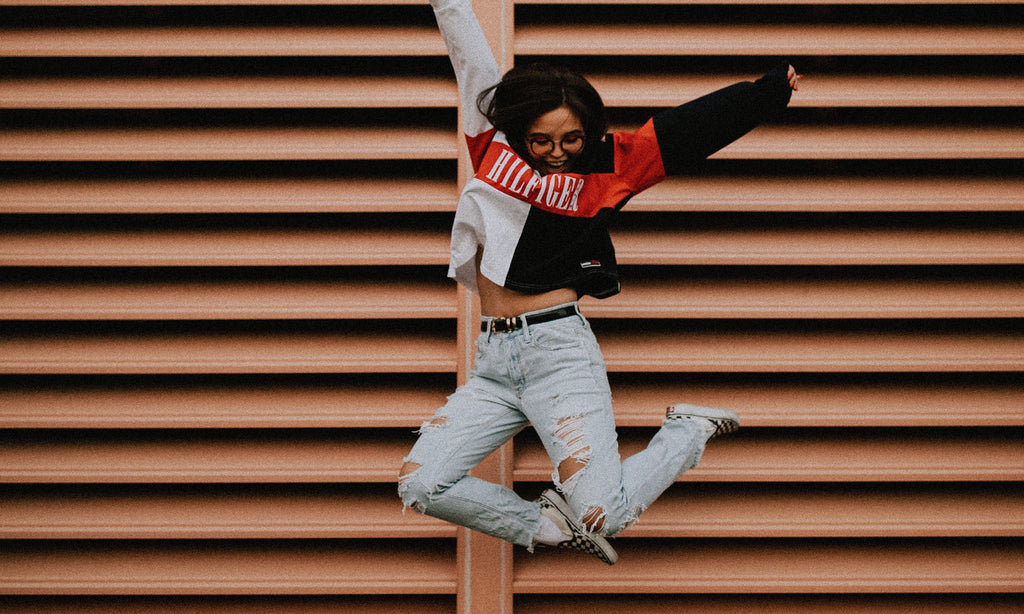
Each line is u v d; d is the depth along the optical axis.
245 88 2.06
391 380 2.09
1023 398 2.07
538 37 2.07
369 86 2.07
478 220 1.62
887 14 2.09
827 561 2.10
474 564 2.02
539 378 1.63
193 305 2.06
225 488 2.11
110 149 2.05
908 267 2.09
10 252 2.05
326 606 2.11
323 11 2.08
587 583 2.04
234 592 2.05
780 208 2.04
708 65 2.11
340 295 2.07
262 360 2.05
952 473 2.04
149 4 2.05
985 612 2.11
